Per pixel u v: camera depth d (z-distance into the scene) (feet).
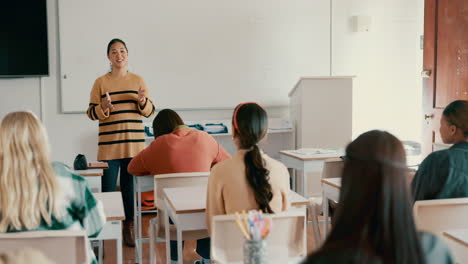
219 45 19.98
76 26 18.56
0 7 17.70
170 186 9.85
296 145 19.52
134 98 13.67
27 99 18.49
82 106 18.86
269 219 5.29
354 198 3.09
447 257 3.31
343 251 2.85
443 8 16.67
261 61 20.47
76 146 19.06
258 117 7.29
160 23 19.31
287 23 20.61
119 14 18.89
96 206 6.58
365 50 21.52
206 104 20.03
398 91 22.00
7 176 5.78
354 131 21.72
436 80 17.08
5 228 5.90
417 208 6.94
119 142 13.55
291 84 20.86
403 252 2.94
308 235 14.14
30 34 18.03
